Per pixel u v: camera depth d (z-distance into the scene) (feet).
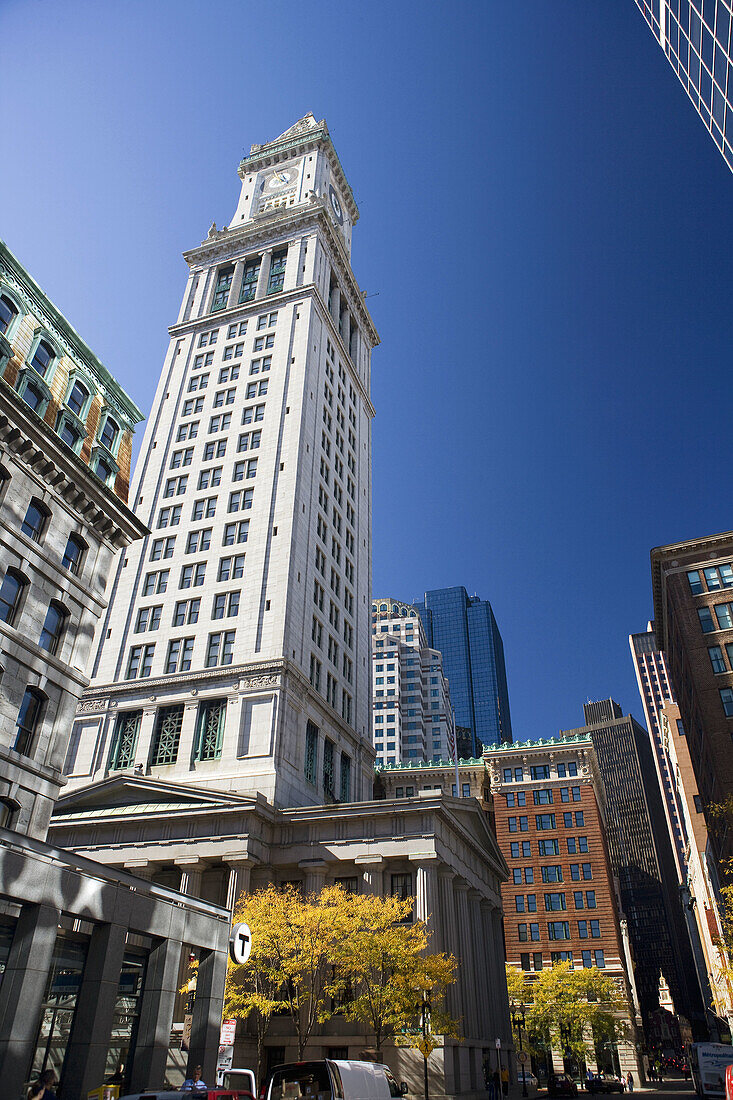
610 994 254.47
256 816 155.74
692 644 231.09
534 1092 218.18
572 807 329.52
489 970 197.16
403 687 607.78
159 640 201.05
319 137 338.34
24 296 115.55
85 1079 69.87
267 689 179.11
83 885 76.02
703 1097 152.56
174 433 246.88
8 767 99.40
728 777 210.18
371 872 151.23
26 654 104.94
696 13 151.43
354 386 296.10
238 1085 75.41
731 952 171.63
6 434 106.42
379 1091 75.51
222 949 96.84
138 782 166.91
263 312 267.59
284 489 214.69
